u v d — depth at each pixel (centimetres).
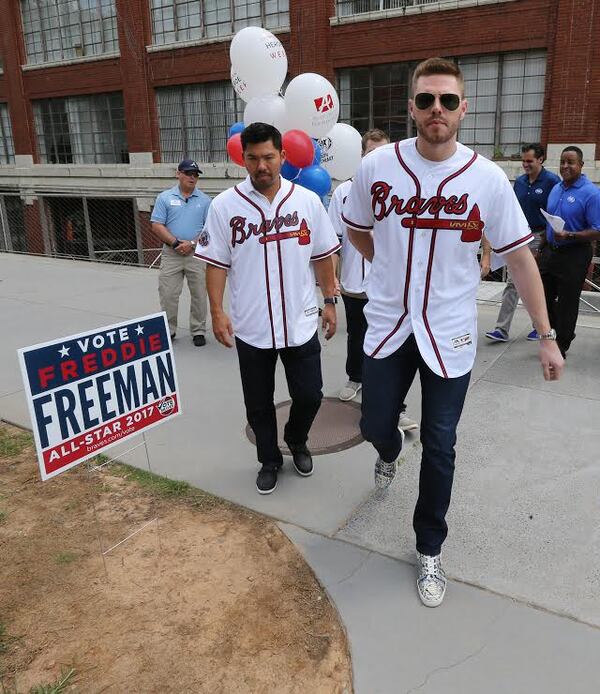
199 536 280
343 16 1263
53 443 231
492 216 221
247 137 271
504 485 317
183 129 1561
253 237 284
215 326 302
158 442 377
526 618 227
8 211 1973
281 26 1355
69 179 1773
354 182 237
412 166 219
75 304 763
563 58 1068
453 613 230
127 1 1516
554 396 432
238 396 452
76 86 1697
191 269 571
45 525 290
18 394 465
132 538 279
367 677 204
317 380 309
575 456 346
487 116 1202
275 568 257
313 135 509
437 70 204
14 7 1759
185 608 235
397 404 246
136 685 202
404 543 272
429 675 204
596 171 1084
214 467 344
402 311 230
